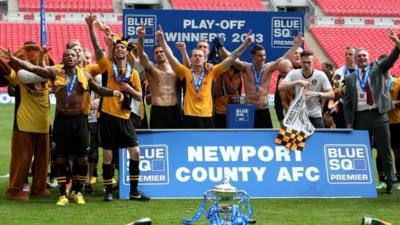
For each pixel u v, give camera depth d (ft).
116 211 26.43
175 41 35.76
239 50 31.12
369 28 124.88
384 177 34.12
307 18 126.41
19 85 28.94
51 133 32.81
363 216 25.84
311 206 28.27
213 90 31.91
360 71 32.12
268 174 30.71
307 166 31.07
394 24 126.52
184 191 29.99
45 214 25.61
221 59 33.94
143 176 29.99
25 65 27.27
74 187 29.14
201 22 35.78
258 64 33.12
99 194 31.30
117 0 126.31
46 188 31.17
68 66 27.96
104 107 28.81
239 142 31.07
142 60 30.81
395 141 34.27
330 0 129.39
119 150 30.19
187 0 128.16
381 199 30.42
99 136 29.71
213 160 30.63
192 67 31.19
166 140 30.58
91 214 25.70
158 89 31.60
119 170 29.99
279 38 36.37
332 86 35.83
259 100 33.19
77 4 122.42
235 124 32.73
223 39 34.27
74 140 28.27
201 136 30.86
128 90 28.81
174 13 35.63
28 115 29.04
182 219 24.85
